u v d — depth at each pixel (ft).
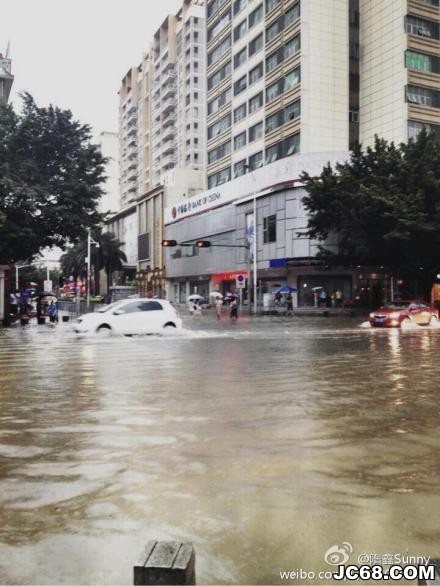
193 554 8.86
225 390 27.81
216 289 204.13
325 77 161.38
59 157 98.37
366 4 169.37
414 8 156.97
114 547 10.27
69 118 96.02
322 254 136.67
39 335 69.21
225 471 14.90
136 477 14.38
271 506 12.33
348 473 14.76
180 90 331.77
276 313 138.62
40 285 347.36
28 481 14.08
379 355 44.24
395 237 106.42
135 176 411.54
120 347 52.21
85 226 100.27
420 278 125.90
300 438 18.40
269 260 161.68
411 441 18.07
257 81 185.16
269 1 177.47
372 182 118.11
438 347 51.16
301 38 159.84
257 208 169.17
